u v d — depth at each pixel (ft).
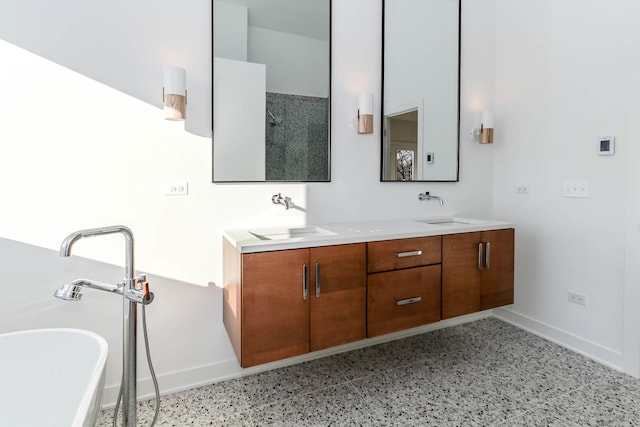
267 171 7.25
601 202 7.52
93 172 5.91
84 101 5.80
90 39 5.79
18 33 5.37
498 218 9.94
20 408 4.83
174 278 6.56
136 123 6.16
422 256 6.92
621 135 7.13
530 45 8.89
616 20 7.13
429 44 8.95
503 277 8.04
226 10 6.77
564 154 8.20
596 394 6.37
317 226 7.51
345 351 8.13
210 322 6.88
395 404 6.15
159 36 6.25
